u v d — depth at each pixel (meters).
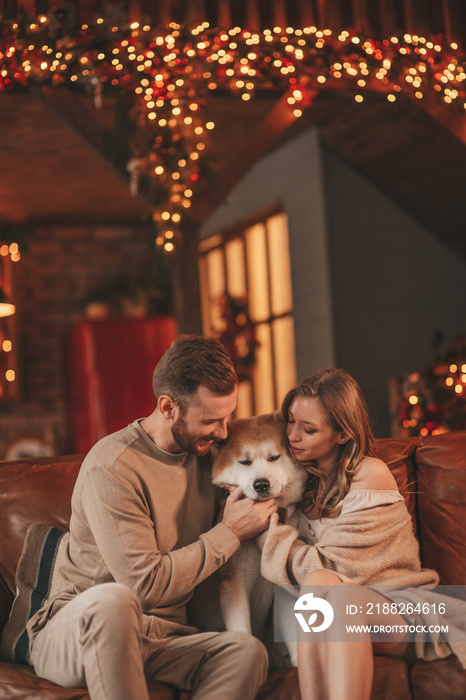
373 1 3.47
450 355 3.90
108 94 3.31
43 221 6.61
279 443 1.91
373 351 5.71
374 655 1.75
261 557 1.83
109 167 3.74
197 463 1.94
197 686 1.65
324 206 5.66
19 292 6.58
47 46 2.88
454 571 2.01
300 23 3.29
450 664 1.71
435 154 5.16
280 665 1.85
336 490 1.89
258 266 6.61
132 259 6.88
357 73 3.14
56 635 1.69
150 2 3.35
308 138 5.77
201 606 1.91
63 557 1.90
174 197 3.49
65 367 6.44
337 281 5.65
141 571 1.69
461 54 3.26
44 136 4.62
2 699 1.66
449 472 2.10
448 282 5.99
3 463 2.23
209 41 3.02
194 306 4.30
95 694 1.54
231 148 5.05
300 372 6.00
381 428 5.66
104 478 1.74
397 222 5.89
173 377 1.78
